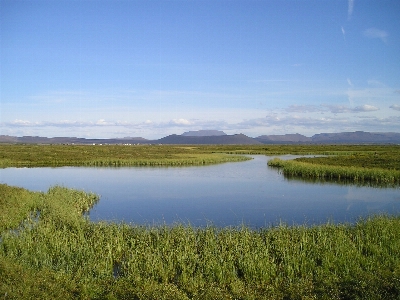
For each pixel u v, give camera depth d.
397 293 10.66
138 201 30.17
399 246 14.65
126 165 64.56
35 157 74.38
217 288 11.39
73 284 11.44
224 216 24.42
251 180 43.22
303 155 91.62
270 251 14.71
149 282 11.97
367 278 11.73
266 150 118.12
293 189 36.28
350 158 62.62
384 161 54.97
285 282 12.22
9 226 19.52
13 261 12.72
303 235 15.64
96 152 92.94
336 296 10.84
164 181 42.66
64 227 17.53
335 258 13.65
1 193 26.00
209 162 69.94
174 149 121.56
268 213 25.36
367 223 17.75
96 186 38.69
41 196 27.95
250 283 12.25
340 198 31.14
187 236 16.17
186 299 10.64
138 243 15.57
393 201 29.59
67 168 59.22
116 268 14.15
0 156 75.81
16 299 9.91
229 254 13.84
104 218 23.89
